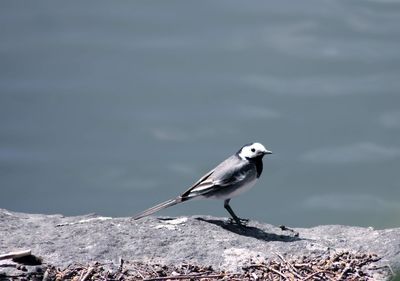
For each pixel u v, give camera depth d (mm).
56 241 14789
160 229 15555
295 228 16641
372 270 13953
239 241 15117
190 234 15359
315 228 16547
